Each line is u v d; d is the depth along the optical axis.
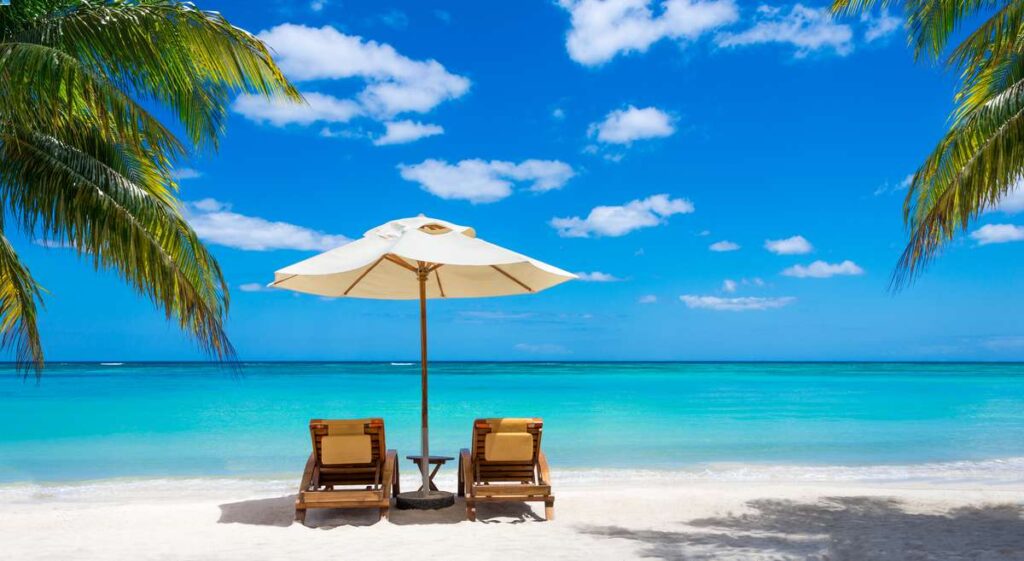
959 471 11.22
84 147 6.91
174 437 15.48
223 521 6.80
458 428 16.72
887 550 5.37
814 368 95.12
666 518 6.98
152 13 6.33
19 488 9.99
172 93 6.73
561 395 29.36
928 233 6.09
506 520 6.82
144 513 7.20
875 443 14.41
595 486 9.72
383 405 23.83
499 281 7.76
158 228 6.70
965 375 59.34
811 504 7.75
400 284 7.94
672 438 15.20
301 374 59.72
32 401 25.69
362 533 6.15
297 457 12.84
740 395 29.56
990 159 5.65
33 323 6.84
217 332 7.02
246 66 6.66
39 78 5.54
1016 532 6.21
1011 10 6.11
